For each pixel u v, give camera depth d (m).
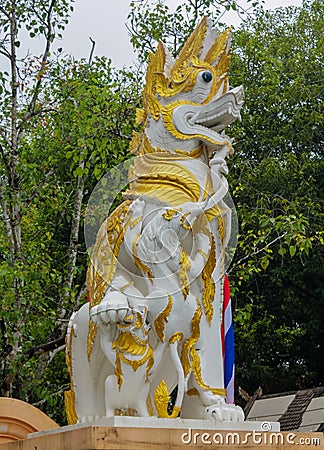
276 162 14.70
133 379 4.38
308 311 15.53
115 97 10.75
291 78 16.50
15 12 10.52
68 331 4.95
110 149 10.05
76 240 10.92
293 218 10.23
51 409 11.20
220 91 5.06
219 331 4.73
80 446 3.82
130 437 3.82
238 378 15.73
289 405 9.45
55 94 10.94
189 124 4.96
